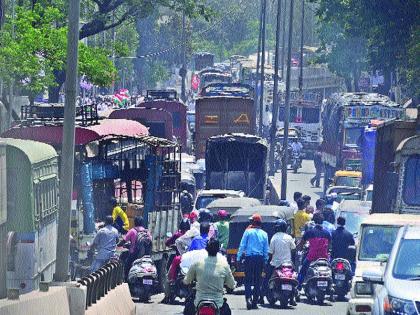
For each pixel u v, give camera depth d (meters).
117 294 39.81
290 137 159.62
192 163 104.69
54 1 97.38
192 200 83.81
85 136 58.22
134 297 53.25
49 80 81.75
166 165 60.72
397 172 56.59
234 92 135.50
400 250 33.84
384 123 62.56
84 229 54.88
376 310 32.62
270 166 133.38
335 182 99.75
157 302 52.75
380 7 104.00
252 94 134.88
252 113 116.44
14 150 42.84
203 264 35.84
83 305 33.88
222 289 35.84
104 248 50.69
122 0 110.25
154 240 56.47
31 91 82.38
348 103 115.88
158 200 58.84
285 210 61.75
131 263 53.50
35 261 43.25
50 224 47.38
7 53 77.12
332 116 121.00
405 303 31.47
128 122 67.44
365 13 104.88
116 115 104.69
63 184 36.88
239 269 59.16
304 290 54.41
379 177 62.50
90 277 36.12
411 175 56.28
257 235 50.72
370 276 33.47
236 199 69.00
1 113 79.69
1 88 83.19
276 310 50.38
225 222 59.97
